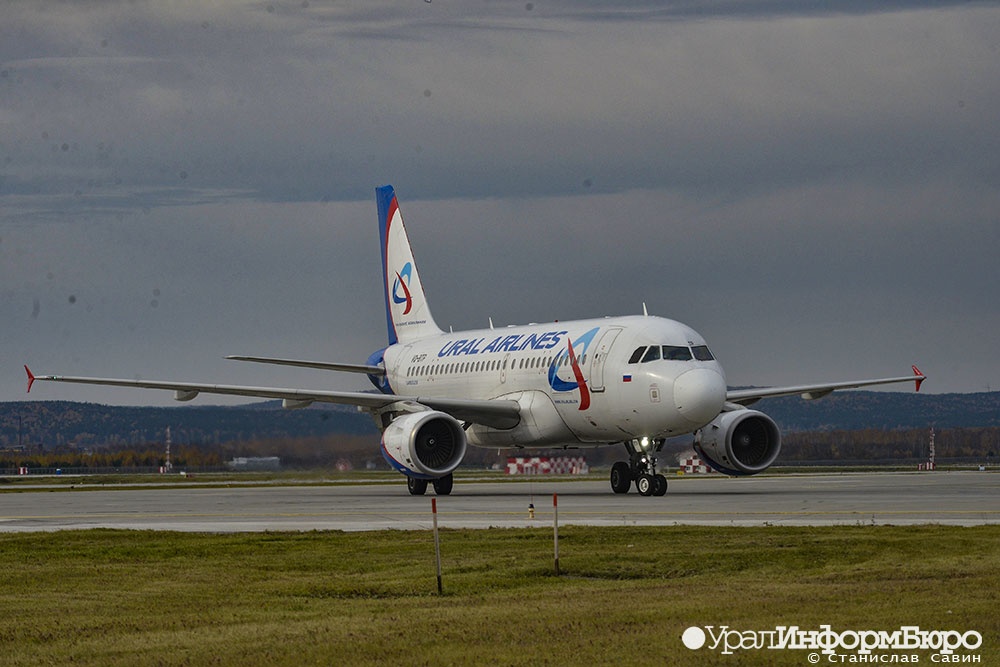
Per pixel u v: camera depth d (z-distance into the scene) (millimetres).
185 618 33906
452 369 105125
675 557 44438
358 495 99688
